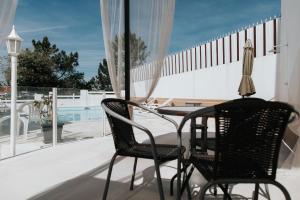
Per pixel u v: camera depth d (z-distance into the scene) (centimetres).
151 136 195
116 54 397
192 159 197
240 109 149
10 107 449
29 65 2509
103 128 644
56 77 2872
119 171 328
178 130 187
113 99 251
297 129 311
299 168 312
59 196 257
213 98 1121
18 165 364
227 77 1039
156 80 418
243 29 950
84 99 680
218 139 154
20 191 271
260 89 847
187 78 1286
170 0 423
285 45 409
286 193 157
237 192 259
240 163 157
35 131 531
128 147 233
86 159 392
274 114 153
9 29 187
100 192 265
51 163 373
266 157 158
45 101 542
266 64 828
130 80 406
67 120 629
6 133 459
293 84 318
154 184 284
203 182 278
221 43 1077
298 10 342
